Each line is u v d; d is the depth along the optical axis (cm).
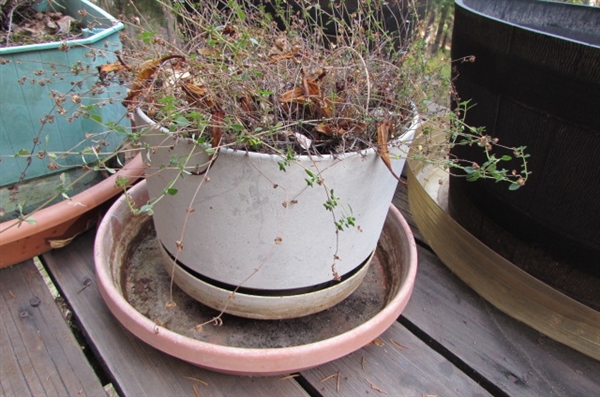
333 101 67
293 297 81
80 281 99
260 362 72
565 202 87
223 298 82
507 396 86
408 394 84
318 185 67
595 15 115
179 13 78
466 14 96
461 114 109
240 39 73
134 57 81
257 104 73
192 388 81
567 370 91
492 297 102
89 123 113
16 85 97
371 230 82
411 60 80
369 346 92
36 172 108
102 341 87
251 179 66
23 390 79
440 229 114
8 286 97
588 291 94
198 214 72
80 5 129
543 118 84
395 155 71
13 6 118
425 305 103
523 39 81
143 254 106
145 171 80
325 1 138
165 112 65
